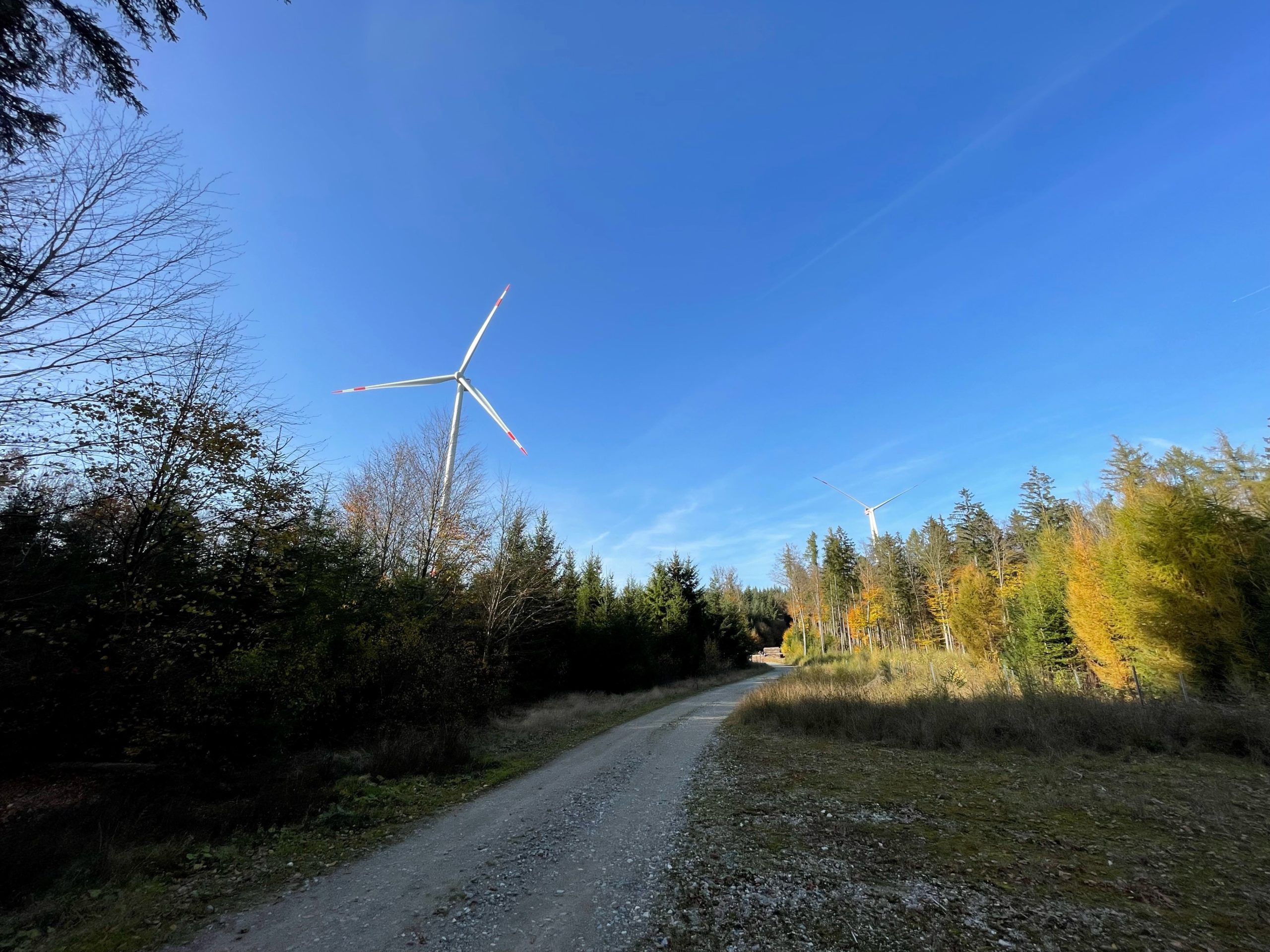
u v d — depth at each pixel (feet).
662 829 24.53
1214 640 54.19
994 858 19.93
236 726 35.29
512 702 80.02
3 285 19.81
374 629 49.80
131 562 32.24
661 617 139.13
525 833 24.56
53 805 25.88
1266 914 15.06
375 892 18.38
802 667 148.66
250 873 20.13
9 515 26.23
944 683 61.98
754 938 14.73
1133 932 14.43
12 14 15.75
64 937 15.33
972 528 185.98
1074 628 86.28
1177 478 64.90
